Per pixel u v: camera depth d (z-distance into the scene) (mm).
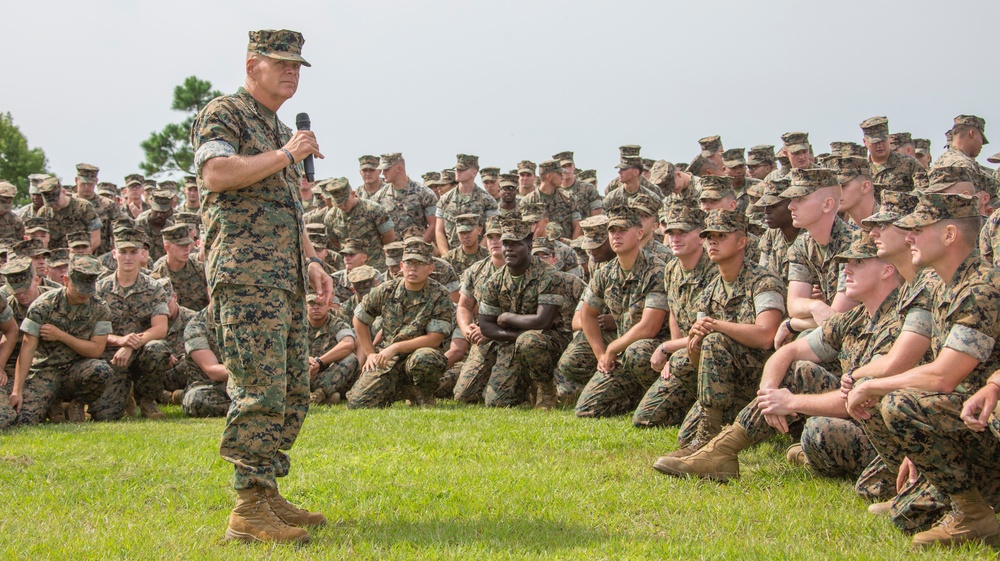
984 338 4949
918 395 4996
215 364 11258
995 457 5008
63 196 15992
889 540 5191
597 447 7949
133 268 11797
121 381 11305
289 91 5715
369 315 11953
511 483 6605
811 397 5828
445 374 12266
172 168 32250
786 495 6180
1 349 10797
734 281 7871
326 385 11797
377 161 17125
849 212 8812
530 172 17750
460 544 5199
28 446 8594
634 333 9594
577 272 13000
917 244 5121
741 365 7418
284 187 5574
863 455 6324
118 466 7438
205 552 5066
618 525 5590
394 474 6992
